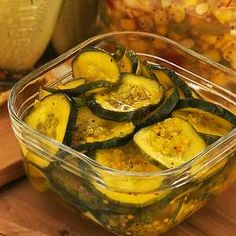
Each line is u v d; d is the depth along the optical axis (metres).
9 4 0.55
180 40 0.57
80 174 0.44
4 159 0.51
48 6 0.56
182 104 0.47
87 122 0.46
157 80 0.50
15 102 0.49
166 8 0.55
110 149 0.44
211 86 0.55
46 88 0.49
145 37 0.56
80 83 0.49
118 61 0.51
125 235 0.46
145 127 0.45
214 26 0.55
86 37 0.63
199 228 0.49
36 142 0.45
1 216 0.49
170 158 0.44
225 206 0.50
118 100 0.47
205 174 0.45
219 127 0.48
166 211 0.45
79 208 0.46
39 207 0.49
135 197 0.43
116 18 0.58
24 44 0.57
